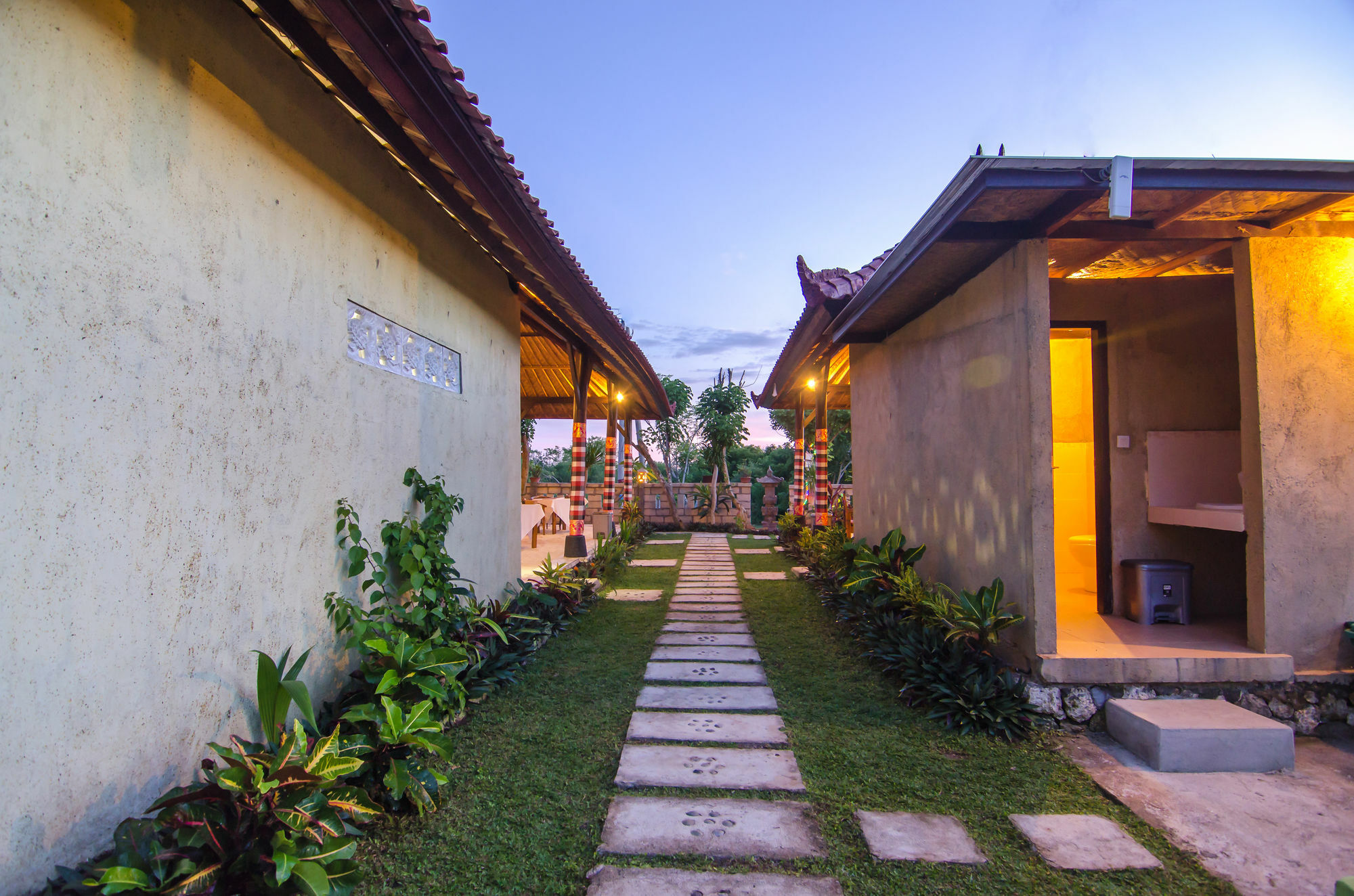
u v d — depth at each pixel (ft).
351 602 10.27
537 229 13.88
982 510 14.25
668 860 7.59
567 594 20.65
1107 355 16.21
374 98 9.39
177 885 5.40
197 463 7.19
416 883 7.13
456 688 10.90
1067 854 7.75
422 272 13.17
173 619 6.86
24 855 5.24
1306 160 9.89
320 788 6.89
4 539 5.11
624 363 27.73
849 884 7.16
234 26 7.83
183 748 7.02
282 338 8.71
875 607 17.43
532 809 8.71
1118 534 15.96
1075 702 11.60
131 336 6.31
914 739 11.12
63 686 5.60
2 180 5.12
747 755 10.46
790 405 44.65
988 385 13.91
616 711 12.39
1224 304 16.17
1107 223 11.96
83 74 5.83
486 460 16.88
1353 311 12.00
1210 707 11.07
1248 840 8.11
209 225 7.36
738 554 38.75
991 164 9.74
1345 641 11.89
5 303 5.13
